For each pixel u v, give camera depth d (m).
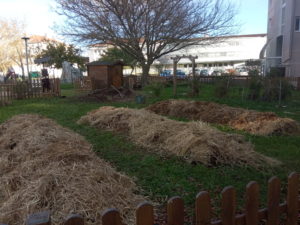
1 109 10.77
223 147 4.42
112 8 18.95
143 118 6.46
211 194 3.28
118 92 14.60
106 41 20.05
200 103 9.11
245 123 7.00
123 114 7.06
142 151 5.02
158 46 21.69
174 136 5.11
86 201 2.70
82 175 3.11
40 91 15.17
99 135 6.18
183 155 4.53
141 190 3.35
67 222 1.47
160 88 14.52
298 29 22.36
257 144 5.53
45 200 2.73
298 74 22.47
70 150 3.78
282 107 10.43
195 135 4.83
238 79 14.12
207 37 21.53
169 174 3.89
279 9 27.02
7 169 3.66
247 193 2.00
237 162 4.26
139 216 1.62
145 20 19.69
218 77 15.10
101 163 3.69
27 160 3.68
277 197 2.16
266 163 4.28
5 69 37.31
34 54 39.84
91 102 12.72
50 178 2.97
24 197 2.77
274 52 29.47
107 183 3.08
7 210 2.65
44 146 4.05
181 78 21.92
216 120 7.66
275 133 6.31
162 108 9.34
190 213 2.85
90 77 15.16
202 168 4.10
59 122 7.76
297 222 2.43
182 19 19.55
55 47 34.12
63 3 18.98
